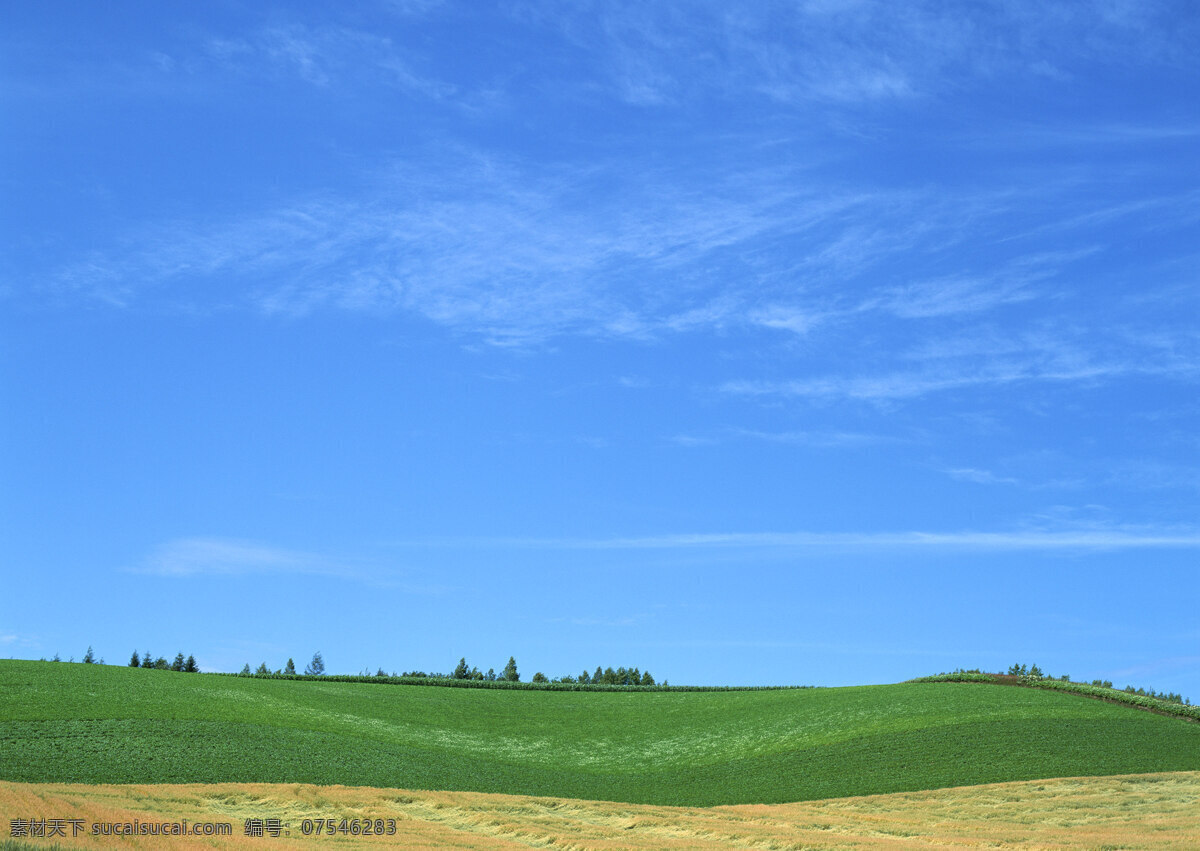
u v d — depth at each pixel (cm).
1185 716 6128
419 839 3562
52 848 2603
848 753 5594
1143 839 3688
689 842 3775
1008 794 4628
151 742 4925
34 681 6109
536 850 3566
